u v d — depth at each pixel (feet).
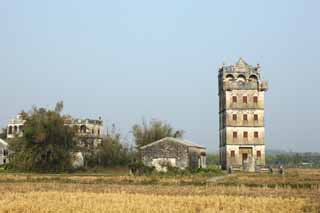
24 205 157.99
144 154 396.16
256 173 398.01
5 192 206.49
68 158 418.92
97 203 163.32
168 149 392.27
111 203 163.73
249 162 453.17
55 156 411.34
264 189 232.94
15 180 290.35
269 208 159.33
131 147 486.79
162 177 313.94
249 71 486.38
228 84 483.92
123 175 349.00
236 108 481.87
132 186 253.03
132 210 150.30
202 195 199.31
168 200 175.83
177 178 306.76
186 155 390.42
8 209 151.43
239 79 487.20
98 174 377.09
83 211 147.54
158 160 392.27
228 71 488.44
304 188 240.73
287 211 153.69
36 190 221.25
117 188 238.07
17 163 413.39
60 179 295.28
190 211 152.87
